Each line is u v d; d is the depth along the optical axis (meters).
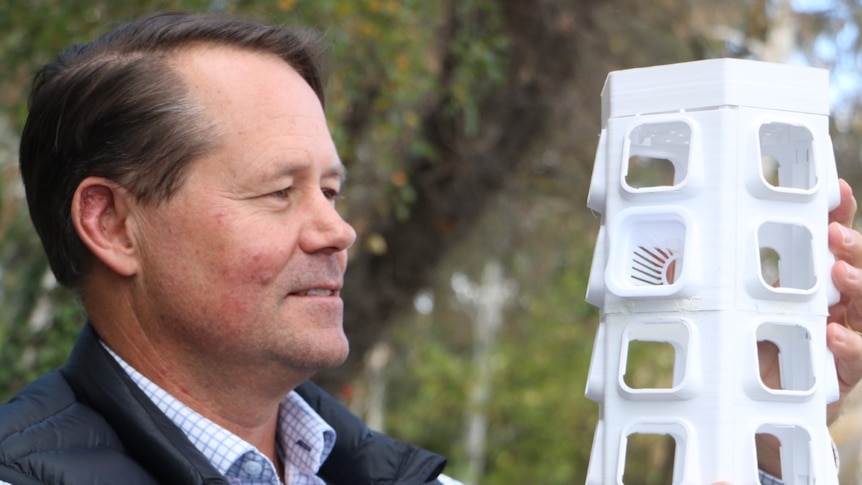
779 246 2.92
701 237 2.66
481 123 11.20
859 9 12.13
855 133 12.30
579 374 24.41
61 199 3.11
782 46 12.19
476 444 25.75
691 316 2.65
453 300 19.39
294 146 3.02
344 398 10.92
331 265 3.04
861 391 4.64
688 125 2.70
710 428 2.61
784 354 2.91
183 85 3.02
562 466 24.14
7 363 8.59
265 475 3.03
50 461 2.74
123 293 3.07
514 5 11.01
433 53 10.34
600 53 11.55
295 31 3.25
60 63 3.16
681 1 11.56
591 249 13.91
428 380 25.05
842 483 10.49
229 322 2.95
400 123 9.82
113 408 2.93
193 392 3.06
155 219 3.00
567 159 12.16
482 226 13.15
